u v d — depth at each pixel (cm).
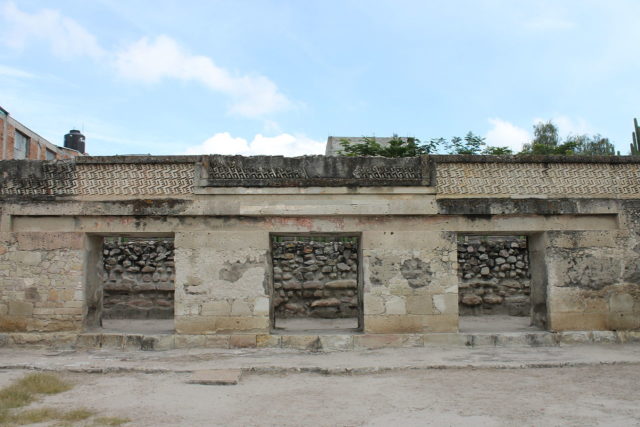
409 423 565
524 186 1048
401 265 1023
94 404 645
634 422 565
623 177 1062
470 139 1959
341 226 1032
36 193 1030
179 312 1005
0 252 1024
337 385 739
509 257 1447
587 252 1045
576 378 769
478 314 1425
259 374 811
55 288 1017
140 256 1438
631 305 1038
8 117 1966
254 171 1031
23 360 887
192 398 671
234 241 1020
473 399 660
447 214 1031
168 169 1030
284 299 1386
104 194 1027
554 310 1027
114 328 1103
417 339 1000
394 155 1931
